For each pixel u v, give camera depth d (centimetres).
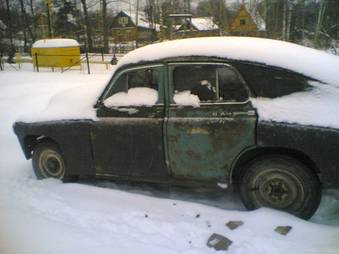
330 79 404
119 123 473
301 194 403
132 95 475
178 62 445
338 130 380
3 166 637
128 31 5544
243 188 428
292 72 407
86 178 560
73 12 5294
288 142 396
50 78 1725
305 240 363
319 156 387
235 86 423
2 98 1214
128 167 479
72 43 2489
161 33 2977
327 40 2802
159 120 451
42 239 371
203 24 3759
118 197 474
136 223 408
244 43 441
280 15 3081
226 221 405
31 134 539
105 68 2433
